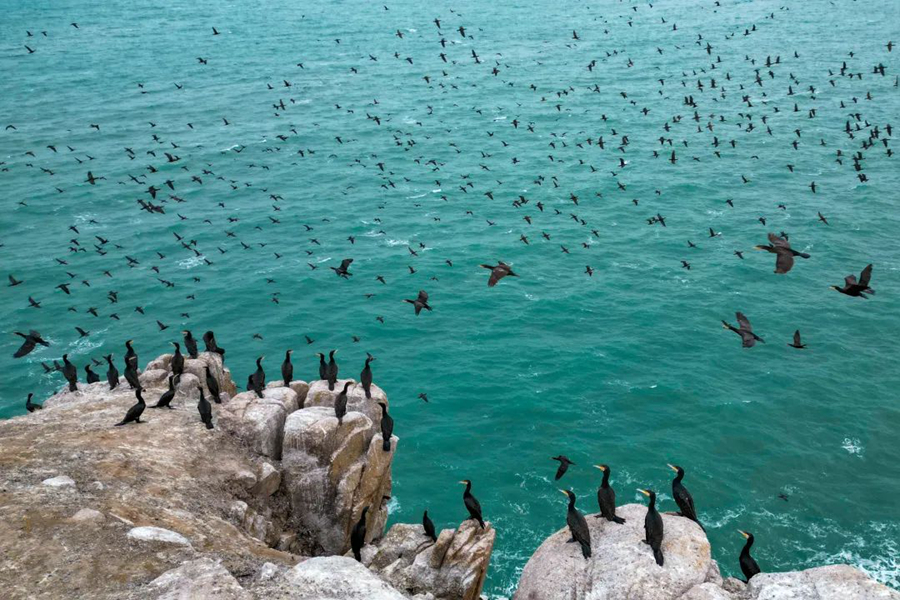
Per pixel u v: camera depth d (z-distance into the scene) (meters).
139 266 114.19
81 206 136.25
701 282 105.62
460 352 91.69
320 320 99.50
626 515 28.22
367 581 24.17
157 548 25.47
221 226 127.62
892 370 85.38
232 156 161.50
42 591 22.97
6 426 36.12
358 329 97.12
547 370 87.69
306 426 36.47
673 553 25.77
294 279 109.44
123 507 28.50
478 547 30.73
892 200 128.75
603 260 112.94
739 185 137.88
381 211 131.75
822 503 67.75
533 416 80.00
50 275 111.62
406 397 83.56
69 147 151.12
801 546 63.56
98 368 89.62
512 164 151.88
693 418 79.00
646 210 129.38
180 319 100.12
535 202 133.62
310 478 35.75
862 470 71.56
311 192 141.25
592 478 71.31
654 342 92.31
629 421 79.06
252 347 93.56
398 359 90.75
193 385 43.16
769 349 89.88
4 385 87.12
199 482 33.09
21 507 26.97
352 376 87.38
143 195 140.88
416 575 30.78
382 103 198.38
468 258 114.44
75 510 27.22
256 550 29.48
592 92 199.88
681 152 155.12
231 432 37.09
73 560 24.33
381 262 114.00
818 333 92.75
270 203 136.62
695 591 24.22
